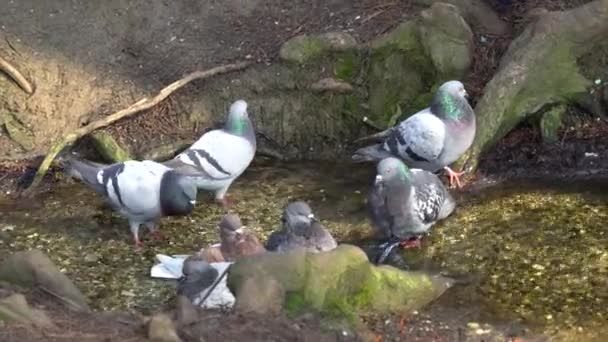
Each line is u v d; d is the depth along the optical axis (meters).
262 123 11.80
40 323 7.20
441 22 11.38
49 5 12.66
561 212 10.05
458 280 8.87
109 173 9.54
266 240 9.71
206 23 12.58
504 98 10.84
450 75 11.41
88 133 11.35
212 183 10.20
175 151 11.46
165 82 12.00
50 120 11.72
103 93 11.94
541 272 8.96
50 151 11.05
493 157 11.00
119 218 10.34
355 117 11.64
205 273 7.95
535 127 11.12
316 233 8.53
